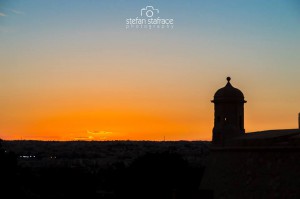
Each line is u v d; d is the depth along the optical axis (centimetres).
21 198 11162
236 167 6844
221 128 7700
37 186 12975
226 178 7006
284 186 6084
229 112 7806
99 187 14688
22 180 12694
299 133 6544
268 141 6450
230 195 6825
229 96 7819
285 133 6806
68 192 13112
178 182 10875
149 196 10944
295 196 5931
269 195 6209
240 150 6844
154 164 11075
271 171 6294
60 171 13375
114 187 12750
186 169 11100
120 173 11681
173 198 8488
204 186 7531
